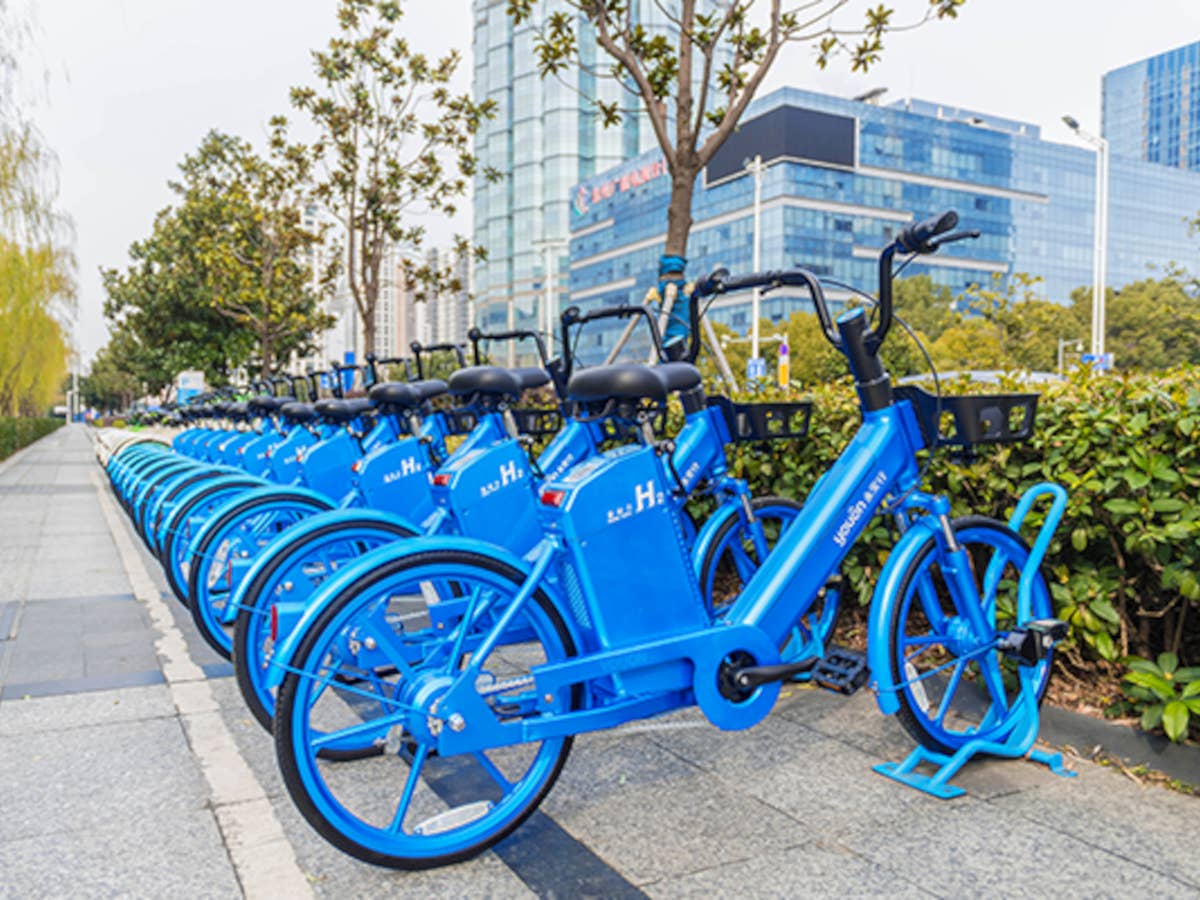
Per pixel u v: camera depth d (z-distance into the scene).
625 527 2.41
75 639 4.57
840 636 4.02
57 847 2.36
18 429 28.58
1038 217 71.25
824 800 2.58
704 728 3.18
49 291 21.98
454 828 2.27
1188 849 2.25
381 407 4.17
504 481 3.11
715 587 4.39
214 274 15.92
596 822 2.48
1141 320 49.25
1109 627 2.96
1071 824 2.39
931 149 63.59
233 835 2.43
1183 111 126.50
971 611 2.75
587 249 77.62
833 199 58.22
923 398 2.73
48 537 8.42
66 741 3.14
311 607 2.13
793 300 56.28
